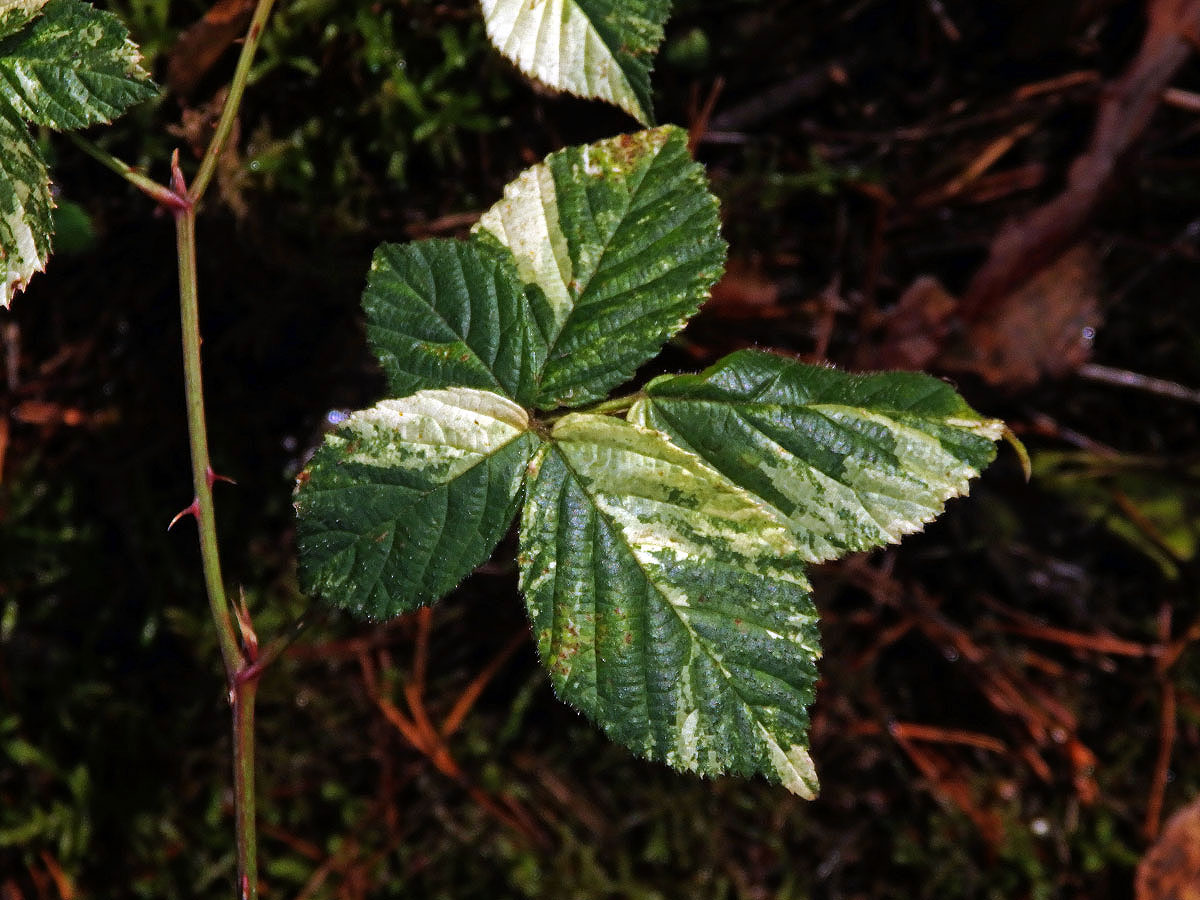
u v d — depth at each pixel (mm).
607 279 339
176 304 452
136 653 463
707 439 335
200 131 423
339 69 429
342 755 458
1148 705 475
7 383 453
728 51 466
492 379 336
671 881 455
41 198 344
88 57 340
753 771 323
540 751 463
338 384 455
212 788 456
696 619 325
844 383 335
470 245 339
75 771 454
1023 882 459
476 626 466
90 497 459
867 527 332
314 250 439
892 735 472
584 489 329
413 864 453
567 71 351
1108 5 468
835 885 462
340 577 325
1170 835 454
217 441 456
